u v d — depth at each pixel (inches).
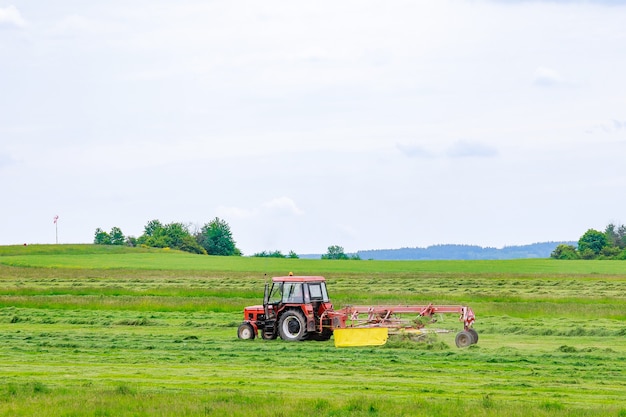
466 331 2137.1
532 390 1460.4
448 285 5128.0
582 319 2842.0
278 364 1790.1
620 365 1756.9
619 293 4293.8
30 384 1460.4
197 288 4781.0
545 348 2076.8
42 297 3806.6
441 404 1268.5
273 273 6801.2
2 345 2133.4
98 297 3814.0
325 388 1469.0
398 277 6264.8
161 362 1827.0
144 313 3191.4
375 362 1817.2
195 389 1448.1
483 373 1651.1
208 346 2111.2
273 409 1230.3
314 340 2332.7
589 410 1220.5
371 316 2276.1
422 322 2241.6
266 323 2331.4
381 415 1197.1
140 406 1264.8
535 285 5073.8
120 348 2075.5
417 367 1733.5
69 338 2294.5
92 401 1298.0
